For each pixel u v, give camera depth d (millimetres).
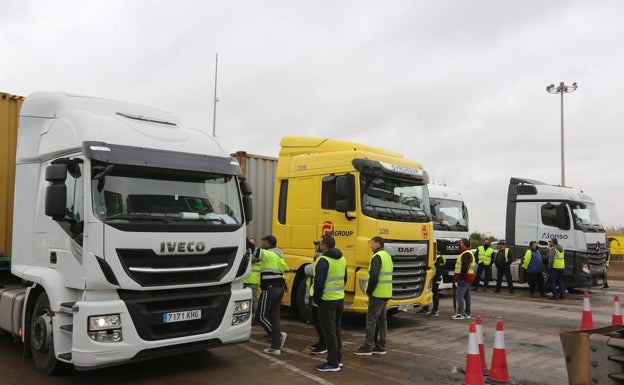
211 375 6477
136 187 5953
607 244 17938
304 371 6699
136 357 5656
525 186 17062
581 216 16203
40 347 6180
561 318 11367
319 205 9938
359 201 9203
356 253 9141
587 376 4805
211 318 6309
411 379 6383
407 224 9758
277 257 7785
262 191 12125
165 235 5848
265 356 7492
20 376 6270
